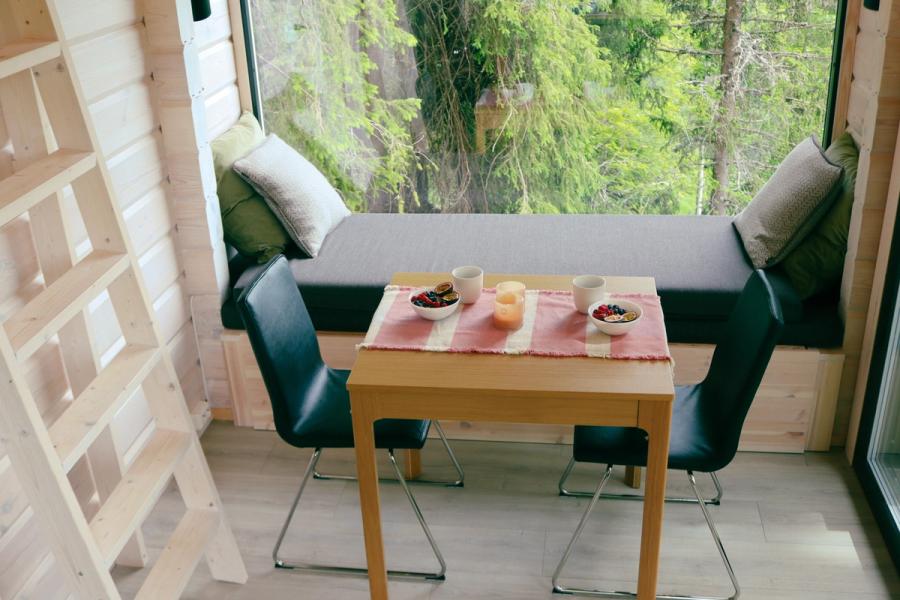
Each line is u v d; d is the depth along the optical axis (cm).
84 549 192
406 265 326
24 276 224
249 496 301
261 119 383
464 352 231
